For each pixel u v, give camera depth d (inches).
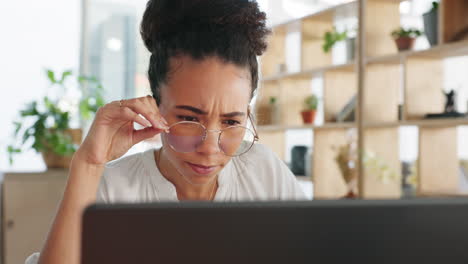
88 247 16.3
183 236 16.5
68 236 31.0
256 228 16.6
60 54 170.9
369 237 16.7
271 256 16.6
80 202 32.4
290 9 168.2
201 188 41.0
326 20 140.5
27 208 109.7
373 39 114.8
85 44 176.4
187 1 34.7
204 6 34.4
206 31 33.6
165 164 40.6
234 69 33.8
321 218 16.7
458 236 16.8
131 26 182.2
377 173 113.0
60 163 115.0
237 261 16.6
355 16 132.3
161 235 16.4
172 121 34.6
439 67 105.7
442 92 103.3
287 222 16.6
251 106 38.5
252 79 36.6
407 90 103.0
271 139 156.8
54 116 115.3
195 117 34.2
